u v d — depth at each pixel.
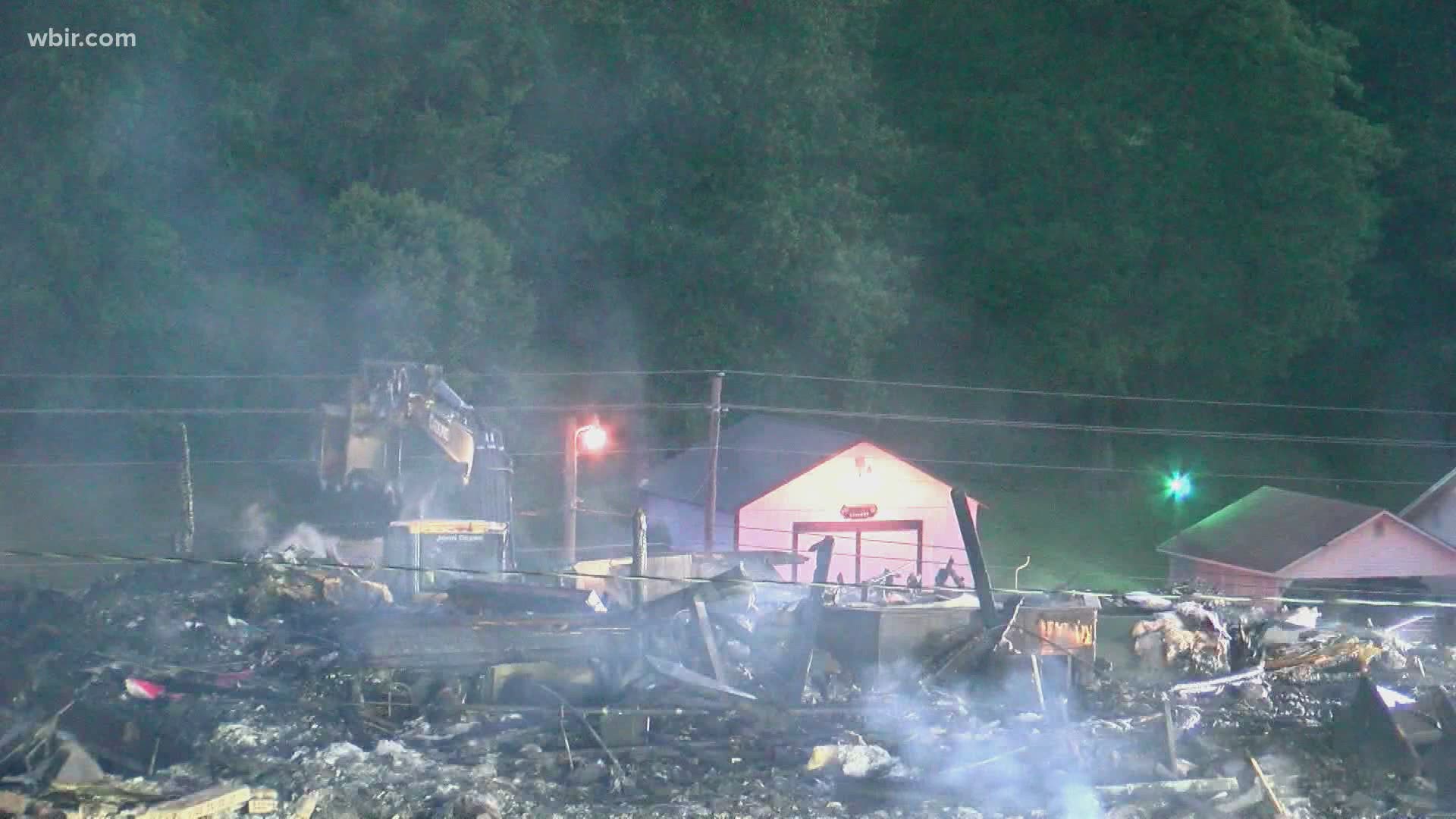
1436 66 116.94
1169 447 113.44
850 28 99.38
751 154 93.12
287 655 36.66
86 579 59.84
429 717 33.47
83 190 74.81
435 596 42.03
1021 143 103.12
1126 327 106.12
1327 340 117.81
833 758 31.61
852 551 68.44
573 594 39.16
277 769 30.02
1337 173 102.12
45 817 26.97
